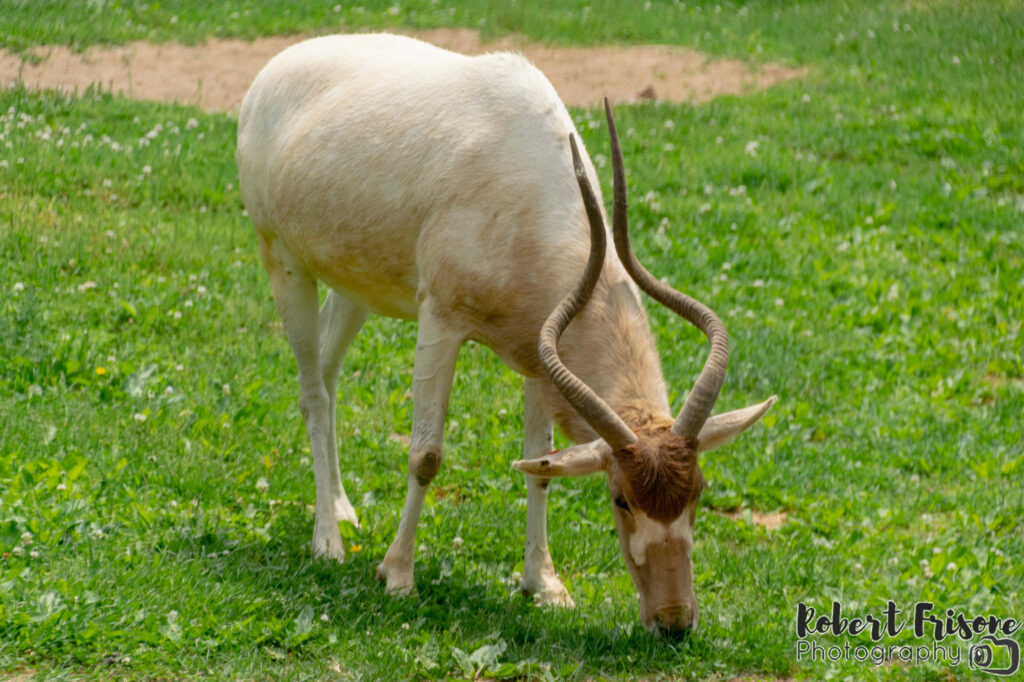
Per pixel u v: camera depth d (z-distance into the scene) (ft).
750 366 60.90
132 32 119.75
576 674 34.63
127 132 88.58
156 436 47.29
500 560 43.45
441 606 38.40
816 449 53.57
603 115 104.63
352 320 45.96
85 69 108.27
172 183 78.89
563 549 43.93
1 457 42.63
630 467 32.71
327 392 45.57
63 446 45.06
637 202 82.58
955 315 69.56
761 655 36.17
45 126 86.79
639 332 36.86
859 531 46.21
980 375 63.10
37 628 32.19
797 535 46.16
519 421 54.29
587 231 37.68
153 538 39.65
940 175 91.04
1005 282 72.79
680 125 102.42
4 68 104.63
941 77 114.52
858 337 66.44
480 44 126.21
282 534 42.55
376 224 40.27
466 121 39.04
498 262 37.24
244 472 46.14
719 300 69.05
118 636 32.65
